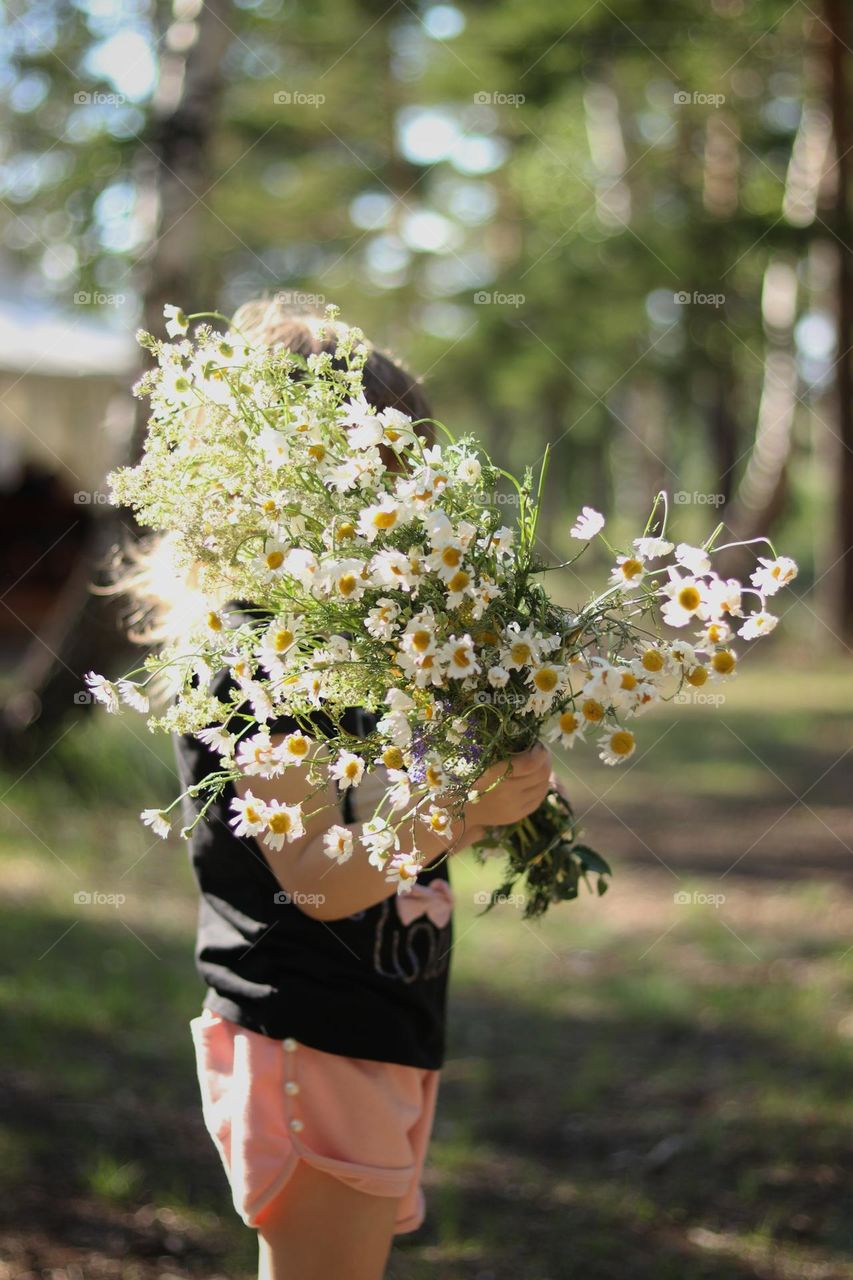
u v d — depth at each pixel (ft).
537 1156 10.69
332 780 4.75
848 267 45.29
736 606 4.43
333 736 4.94
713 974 15.58
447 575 4.39
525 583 4.66
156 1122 10.58
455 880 18.89
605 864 6.04
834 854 21.16
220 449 4.62
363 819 5.05
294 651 4.59
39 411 36.94
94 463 37.99
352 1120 5.06
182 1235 8.84
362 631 4.61
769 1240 9.32
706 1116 11.43
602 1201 9.87
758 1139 10.92
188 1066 11.90
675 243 45.11
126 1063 11.73
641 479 74.59
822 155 46.26
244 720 4.92
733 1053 13.03
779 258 44.09
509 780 4.82
